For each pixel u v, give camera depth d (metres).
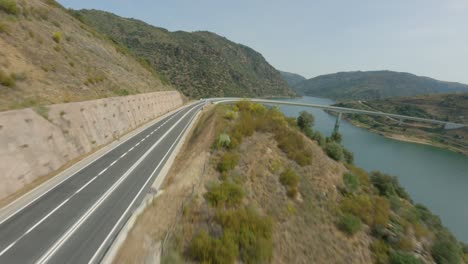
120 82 40.62
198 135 29.59
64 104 20.88
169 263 8.56
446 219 38.25
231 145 21.61
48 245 10.66
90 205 14.16
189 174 16.53
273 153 22.70
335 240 15.08
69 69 29.67
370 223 18.02
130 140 28.88
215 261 8.90
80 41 41.75
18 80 20.50
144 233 11.00
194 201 13.10
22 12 30.41
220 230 10.73
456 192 49.44
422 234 19.92
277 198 16.56
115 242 10.95
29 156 15.63
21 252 10.11
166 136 32.41
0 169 13.42
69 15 51.88
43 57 27.06
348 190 22.16
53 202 14.07
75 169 18.84
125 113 32.94
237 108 40.94
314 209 17.31
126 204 14.64
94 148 23.66
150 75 69.50
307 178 21.12
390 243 16.58
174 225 11.18
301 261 11.84
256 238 10.53
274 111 42.19
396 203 24.41
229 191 14.12
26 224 11.87
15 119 15.34
